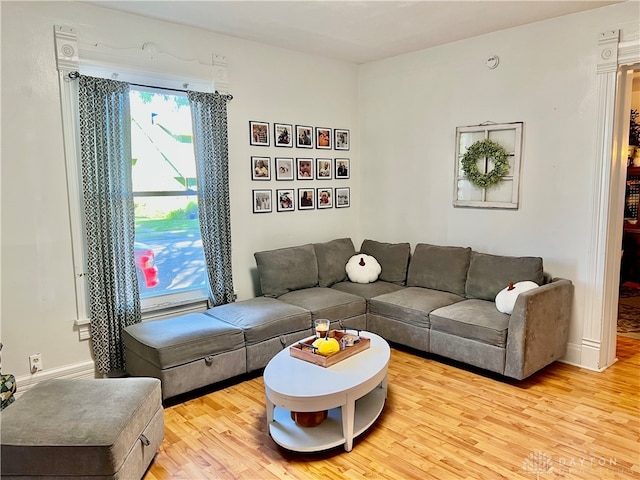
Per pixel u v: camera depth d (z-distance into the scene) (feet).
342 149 16.74
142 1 10.28
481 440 8.43
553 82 11.81
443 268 13.79
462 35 13.20
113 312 10.90
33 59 9.62
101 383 7.91
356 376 8.30
